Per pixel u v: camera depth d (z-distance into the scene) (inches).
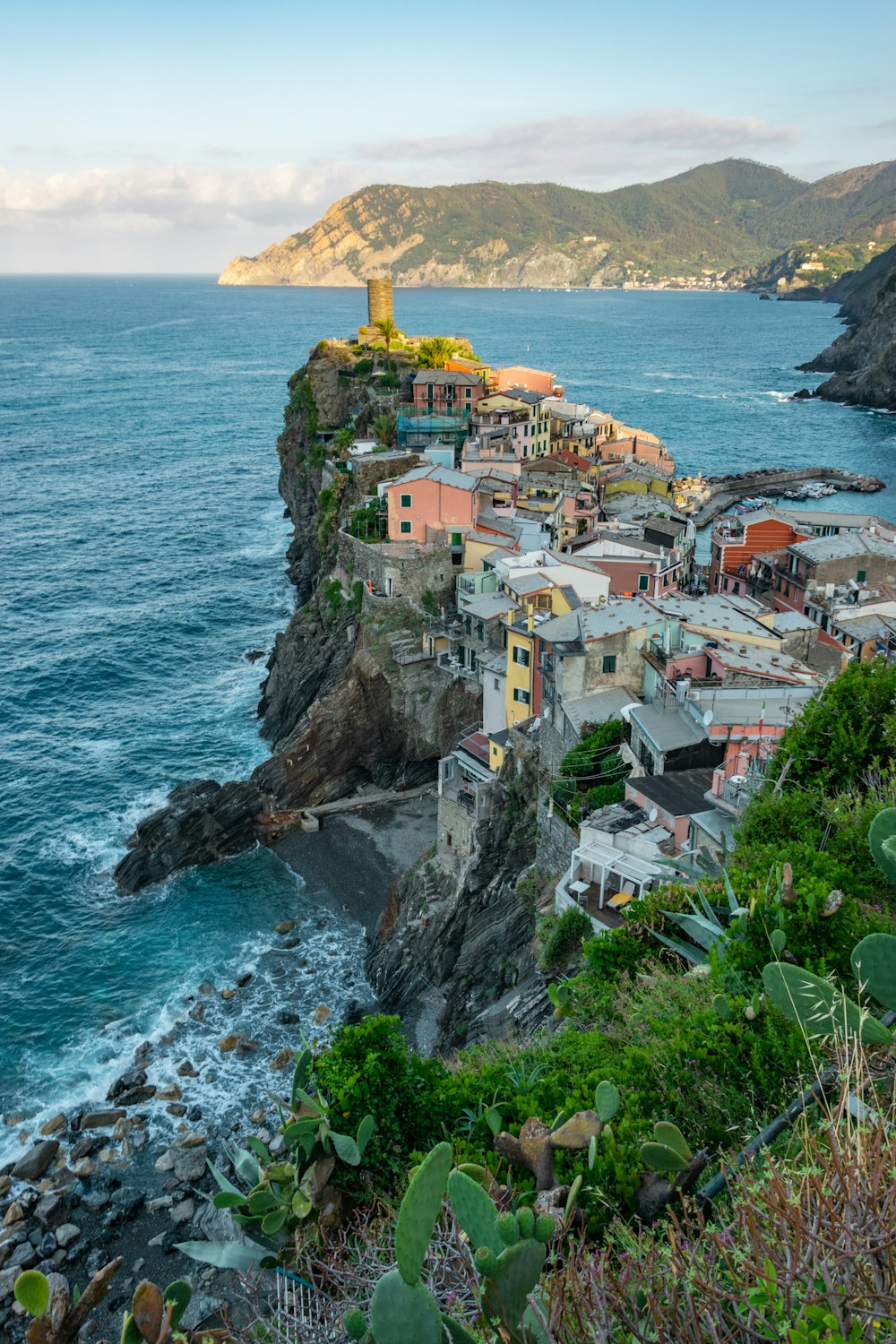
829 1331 308.2
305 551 5359.3
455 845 2566.4
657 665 2208.4
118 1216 1801.2
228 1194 711.7
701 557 5059.1
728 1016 806.5
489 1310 373.4
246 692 4207.7
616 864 1672.0
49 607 5128.0
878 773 1304.1
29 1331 363.9
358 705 3376.0
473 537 3614.7
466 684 3265.3
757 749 1798.7
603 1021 1083.3
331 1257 618.5
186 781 3329.2
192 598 5285.4
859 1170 349.7
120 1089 2123.5
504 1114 887.7
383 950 2507.4
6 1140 2009.1
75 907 2790.4
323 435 5718.5
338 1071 921.5
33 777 3479.3
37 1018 2365.9
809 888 913.5
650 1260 390.0
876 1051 578.2
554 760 2306.8
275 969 2536.9
